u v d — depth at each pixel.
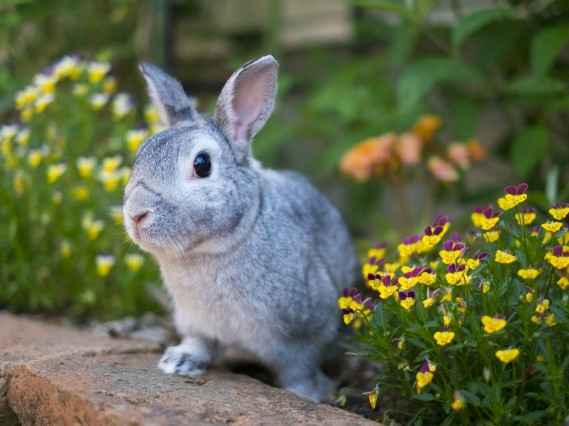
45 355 0.81
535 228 0.76
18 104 1.03
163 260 0.80
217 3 1.72
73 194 1.01
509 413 0.70
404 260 0.79
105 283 1.02
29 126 1.04
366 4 1.15
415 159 1.10
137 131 1.01
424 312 0.72
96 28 1.47
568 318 0.70
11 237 1.00
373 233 1.31
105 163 0.99
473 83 1.25
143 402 0.72
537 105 1.19
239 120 0.82
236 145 0.81
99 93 1.06
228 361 0.90
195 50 1.70
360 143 1.19
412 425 0.75
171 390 0.75
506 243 0.75
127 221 0.76
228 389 0.77
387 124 1.20
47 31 1.47
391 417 0.77
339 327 0.88
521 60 1.21
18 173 1.01
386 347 0.74
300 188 0.89
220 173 0.78
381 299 0.78
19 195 1.02
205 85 1.68
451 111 1.27
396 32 1.24
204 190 0.77
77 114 1.04
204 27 1.70
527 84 1.11
